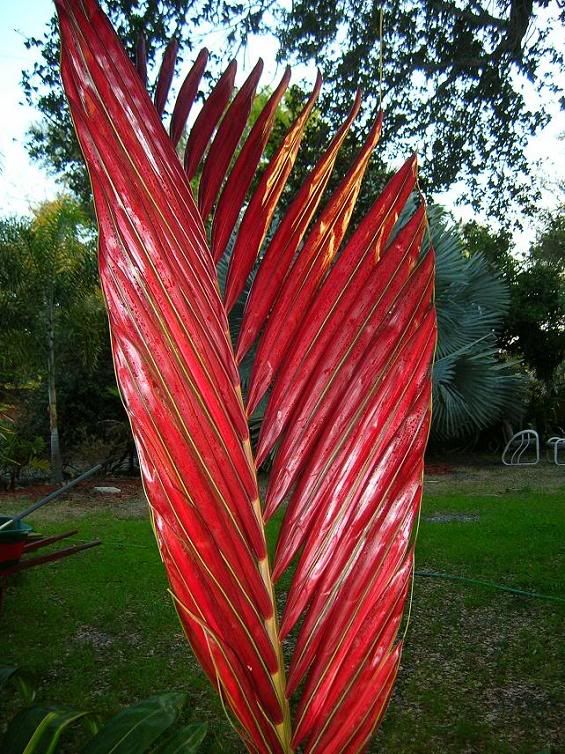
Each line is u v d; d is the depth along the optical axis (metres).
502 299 10.92
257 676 0.67
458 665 3.72
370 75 6.51
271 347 0.77
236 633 0.66
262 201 0.82
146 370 0.64
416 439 0.74
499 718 3.14
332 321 0.76
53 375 9.64
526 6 6.21
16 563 3.38
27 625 4.28
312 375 0.75
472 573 5.28
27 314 9.12
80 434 10.73
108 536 6.70
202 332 0.69
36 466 9.35
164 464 0.64
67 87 0.67
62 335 9.43
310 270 0.79
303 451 0.74
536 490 8.82
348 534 0.73
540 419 12.77
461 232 12.25
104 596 4.81
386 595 0.72
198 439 0.66
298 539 0.72
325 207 0.81
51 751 1.05
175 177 0.74
